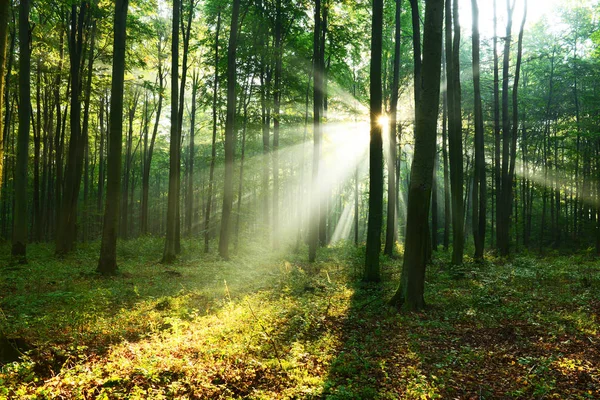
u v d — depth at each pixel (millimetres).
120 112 15008
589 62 33812
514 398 5688
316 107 20875
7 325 7719
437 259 21969
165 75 32219
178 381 5660
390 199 22562
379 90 14234
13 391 5078
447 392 5824
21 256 16531
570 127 32594
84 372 5758
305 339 8078
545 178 35000
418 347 7777
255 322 8461
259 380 6000
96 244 26000
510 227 33812
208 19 24891
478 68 20906
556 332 8562
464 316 9992
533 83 39250
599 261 21594
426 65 10570
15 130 35156
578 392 5746
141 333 8188
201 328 8438
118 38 14789
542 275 15789
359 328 9094
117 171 15109
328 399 5363
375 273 14398
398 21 21328
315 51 20469
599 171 32875
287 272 16453
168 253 19250
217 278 15188
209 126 36469
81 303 9695
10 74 21891
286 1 23922
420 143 10727
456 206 17859
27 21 16766
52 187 37875
